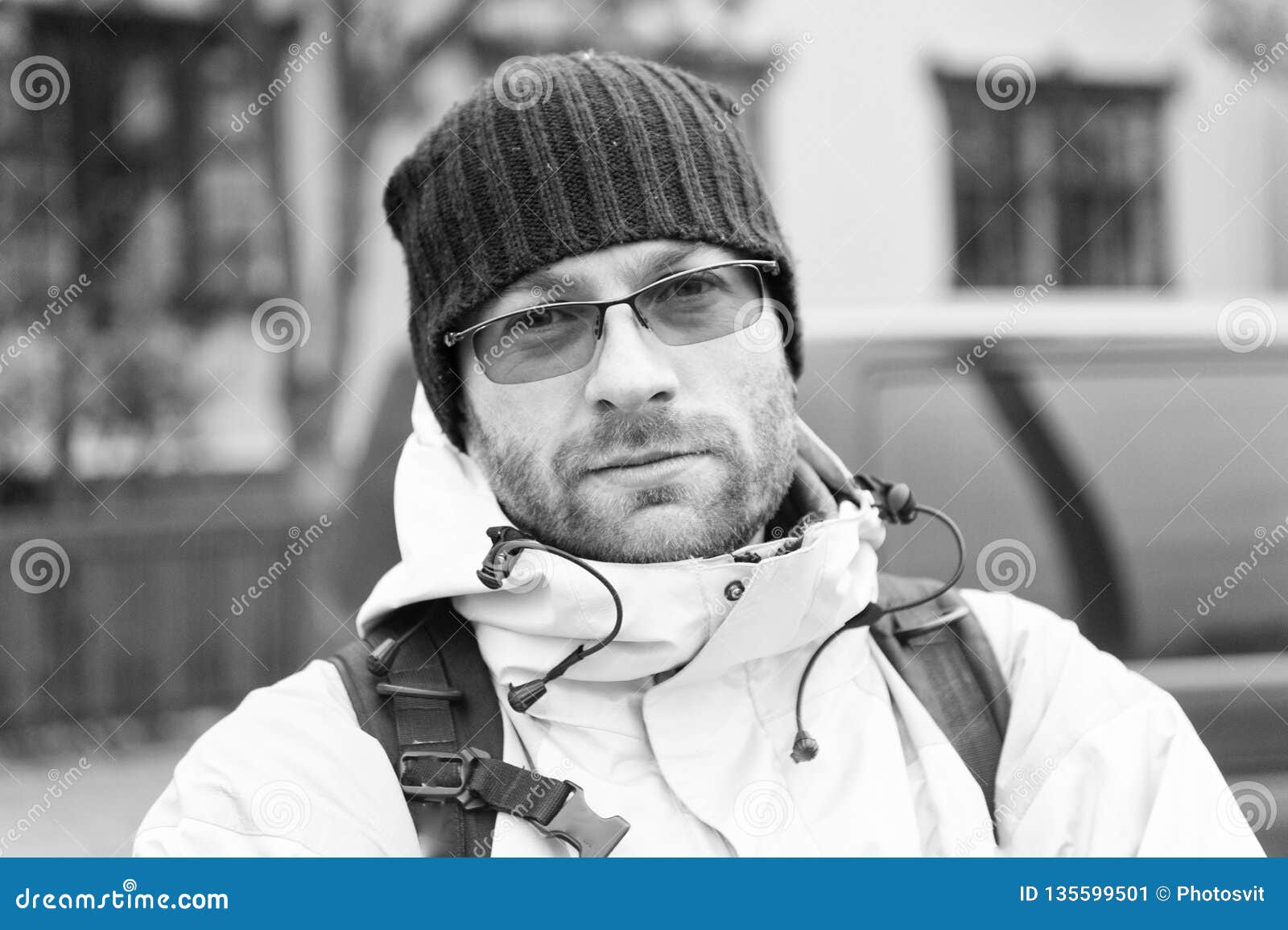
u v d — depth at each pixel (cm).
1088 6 2381
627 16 1786
